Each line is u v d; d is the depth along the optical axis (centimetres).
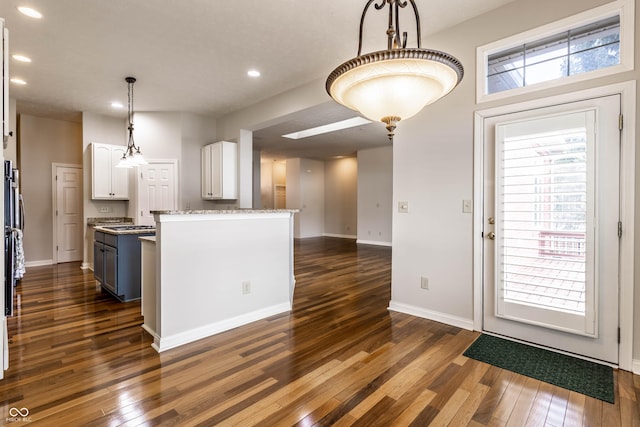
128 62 365
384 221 892
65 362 233
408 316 333
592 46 240
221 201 576
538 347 258
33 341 268
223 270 295
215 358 242
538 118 251
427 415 178
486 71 286
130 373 219
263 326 306
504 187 268
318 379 213
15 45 325
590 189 229
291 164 1091
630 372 221
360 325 308
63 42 321
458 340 273
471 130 292
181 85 434
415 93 160
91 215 562
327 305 370
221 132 583
